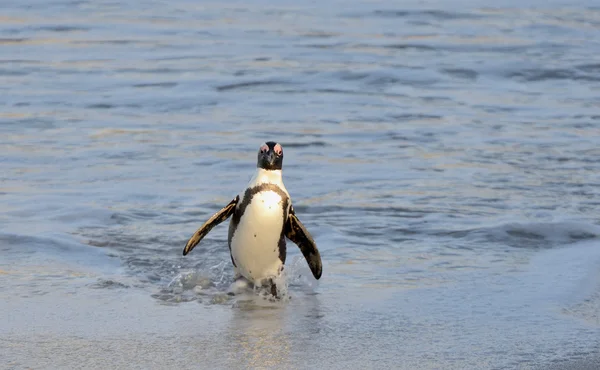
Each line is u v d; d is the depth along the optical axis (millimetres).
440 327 15484
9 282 17656
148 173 27938
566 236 21625
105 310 16203
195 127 34719
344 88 42625
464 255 20219
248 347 14383
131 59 47844
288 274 18656
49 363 13508
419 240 21391
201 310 16391
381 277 18547
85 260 19359
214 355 13977
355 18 62344
